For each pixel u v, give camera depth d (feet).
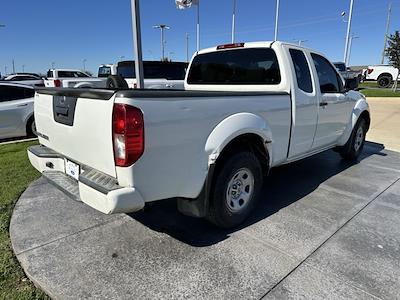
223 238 10.63
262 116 11.54
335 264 9.25
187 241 10.43
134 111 7.89
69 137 9.71
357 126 19.45
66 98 9.53
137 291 8.14
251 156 11.28
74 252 9.76
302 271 8.93
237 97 10.46
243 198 11.51
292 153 13.84
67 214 12.19
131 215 12.19
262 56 13.61
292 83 13.01
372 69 92.38
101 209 8.30
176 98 8.67
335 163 19.88
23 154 21.16
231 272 8.87
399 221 11.94
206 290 8.19
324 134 16.05
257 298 7.93
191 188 9.55
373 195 14.47
